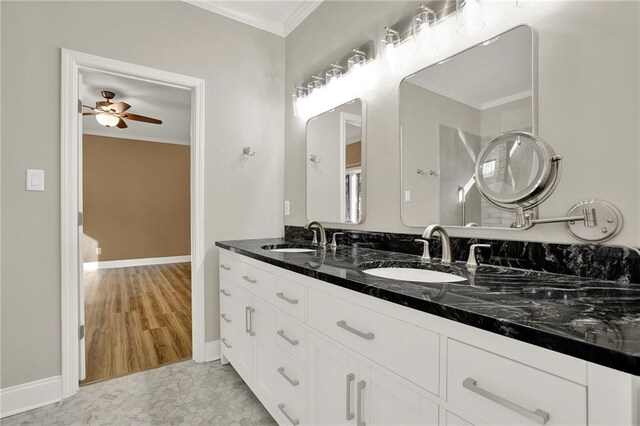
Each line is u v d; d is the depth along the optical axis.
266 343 1.55
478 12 1.32
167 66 2.15
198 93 2.26
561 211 1.08
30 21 1.74
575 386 0.55
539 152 1.04
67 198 1.81
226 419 1.61
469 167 1.37
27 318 1.73
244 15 2.45
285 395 1.39
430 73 1.54
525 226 1.12
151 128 5.52
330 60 2.17
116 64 1.97
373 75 1.85
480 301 0.76
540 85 1.14
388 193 1.75
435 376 0.77
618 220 0.96
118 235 5.88
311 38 2.36
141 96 3.98
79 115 1.92
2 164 1.67
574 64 1.05
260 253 1.65
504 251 1.24
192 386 1.92
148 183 6.15
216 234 2.32
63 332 1.79
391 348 0.88
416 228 1.61
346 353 1.05
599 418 0.52
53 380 1.77
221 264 2.21
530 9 1.17
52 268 1.78
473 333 0.69
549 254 1.11
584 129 1.03
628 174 0.94
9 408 1.67
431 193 1.53
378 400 0.93
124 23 2.01
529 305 0.73
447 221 1.46
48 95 1.78
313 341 1.21
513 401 0.63
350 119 2.00
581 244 1.03
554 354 0.57
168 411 1.68
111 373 2.07
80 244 1.94
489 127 1.29
